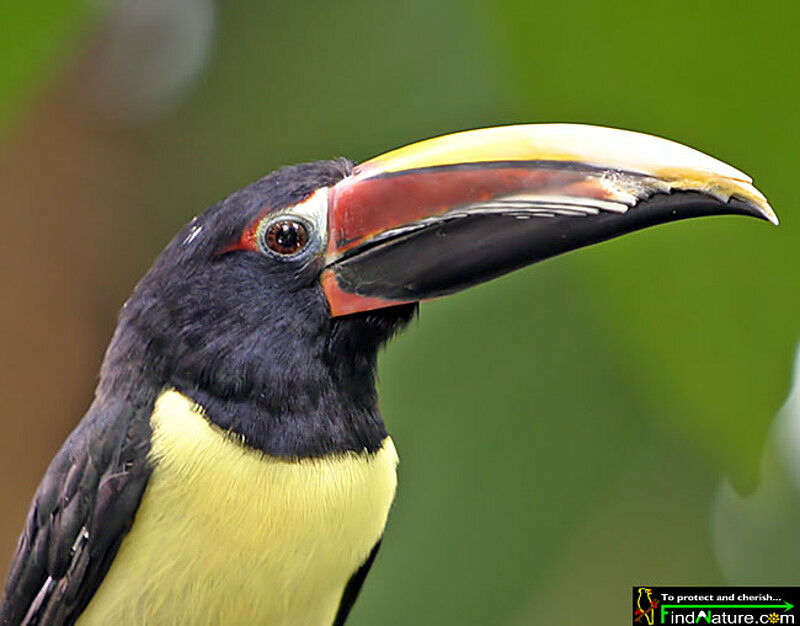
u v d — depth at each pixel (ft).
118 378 8.88
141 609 8.86
